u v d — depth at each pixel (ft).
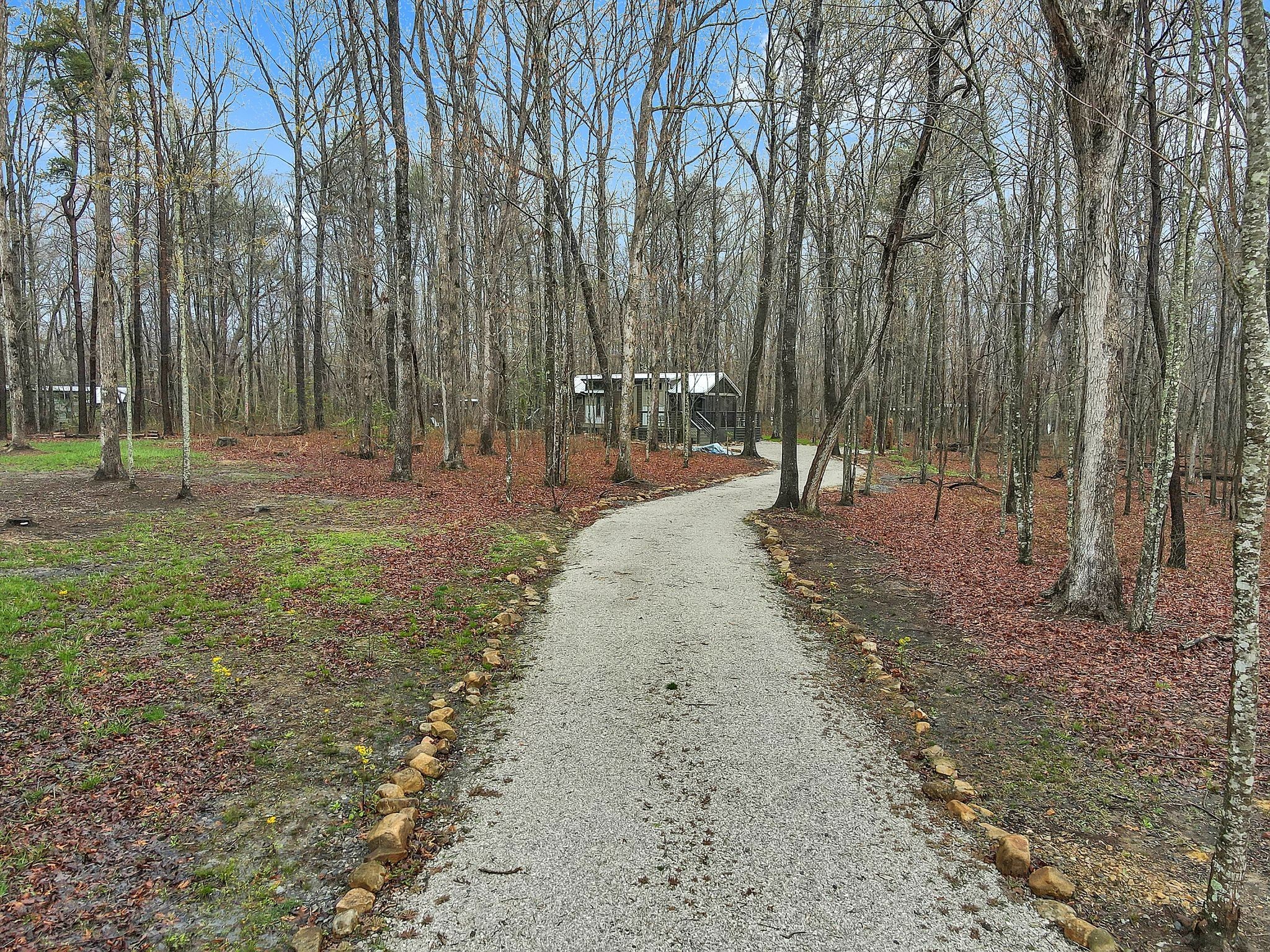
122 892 10.66
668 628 24.36
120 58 43.32
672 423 115.96
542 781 14.46
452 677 19.76
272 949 9.80
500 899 10.92
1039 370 36.11
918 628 24.76
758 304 96.27
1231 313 52.80
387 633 22.31
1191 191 22.89
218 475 55.67
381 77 58.18
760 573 32.58
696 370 108.68
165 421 95.50
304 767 14.51
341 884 11.23
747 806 13.60
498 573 30.53
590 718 17.44
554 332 55.62
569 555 35.94
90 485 47.16
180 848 11.78
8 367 67.92
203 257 80.74
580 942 10.07
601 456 84.23
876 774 14.93
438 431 100.73
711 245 105.91
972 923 10.56
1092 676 20.27
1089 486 25.62
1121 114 23.07
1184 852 12.36
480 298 78.33
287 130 79.97
